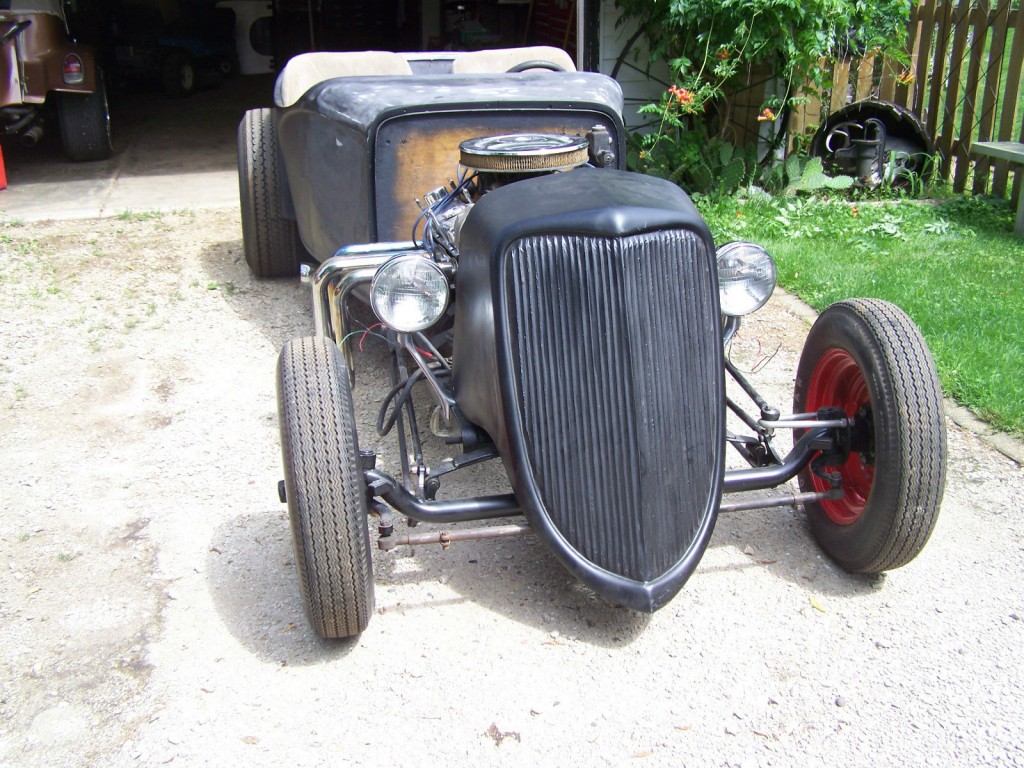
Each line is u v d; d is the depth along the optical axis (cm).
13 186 824
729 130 801
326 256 468
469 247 282
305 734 255
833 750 248
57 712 263
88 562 328
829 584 313
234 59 1531
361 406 432
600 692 268
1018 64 701
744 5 668
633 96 840
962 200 735
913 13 791
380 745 251
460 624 295
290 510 265
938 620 296
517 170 308
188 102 1312
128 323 521
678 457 270
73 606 305
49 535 342
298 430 263
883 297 534
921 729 254
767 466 302
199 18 1442
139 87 1397
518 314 263
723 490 290
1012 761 244
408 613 300
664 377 266
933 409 282
